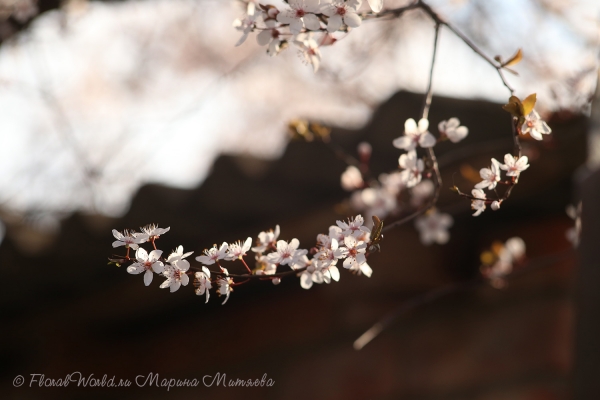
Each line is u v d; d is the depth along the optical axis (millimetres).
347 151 1387
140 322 1852
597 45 1112
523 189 1181
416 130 956
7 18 1629
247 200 1442
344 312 1448
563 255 1125
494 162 893
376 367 1379
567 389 1167
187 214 1560
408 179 953
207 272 868
